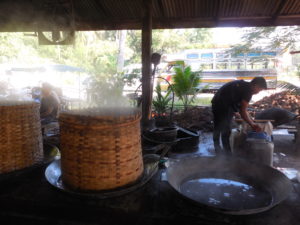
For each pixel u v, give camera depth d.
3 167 1.34
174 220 1.07
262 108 6.88
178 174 1.37
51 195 1.25
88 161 1.13
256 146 1.88
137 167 1.26
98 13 4.23
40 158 1.57
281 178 1.25
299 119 3.48
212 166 1.51
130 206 1.14
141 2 3.89
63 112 1.22
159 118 4.52
